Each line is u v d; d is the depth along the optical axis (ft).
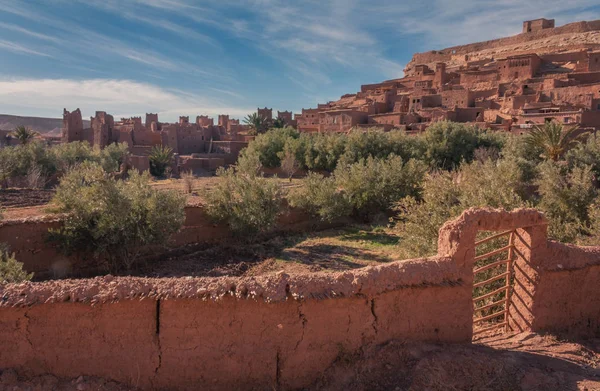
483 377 13.88
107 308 13.05
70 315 12.90
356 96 267.18
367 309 14.84
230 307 13.58
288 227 66.64
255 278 14.12
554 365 15.26
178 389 13.48
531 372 14.34
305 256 52.39
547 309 18.75
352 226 71.92
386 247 56.24
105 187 45.42
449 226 16.94
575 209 48.39
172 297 13.23
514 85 180.96
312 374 14.30
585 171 49.67
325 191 66.90
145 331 13.32
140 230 45.52
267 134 158.71
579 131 118.01
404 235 38.93
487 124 146.30
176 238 53.83
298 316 14.08
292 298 13.94
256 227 56.75
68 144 152.35
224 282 13.75
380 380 13.97
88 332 13.02
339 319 14.52
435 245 33.73
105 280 13.55
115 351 13.19
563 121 127.13
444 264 16.44
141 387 13.32
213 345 13.58
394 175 73.87
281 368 14.03
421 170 73.92
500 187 36.47
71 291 12.96
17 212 71.05
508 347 16.89
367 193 72.95
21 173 113.91
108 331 13.12
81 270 45.16
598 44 220.43
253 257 52.49
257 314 13.76
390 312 15.30
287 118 246.27
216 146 199.72
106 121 200.95
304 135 157.17
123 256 46.47
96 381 12.98
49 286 13.07
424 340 15.99
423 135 125.90
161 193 48.78
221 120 266.16
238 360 13.74
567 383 13.89
